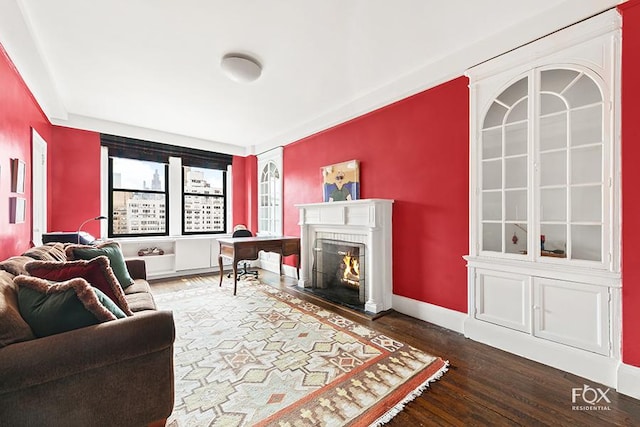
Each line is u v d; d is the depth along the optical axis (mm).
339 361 2197
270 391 1828
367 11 2121
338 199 4035
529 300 2283
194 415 1610
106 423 1312
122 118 4426
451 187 2838
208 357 2254
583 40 2002
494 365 2150
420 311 3096
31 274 1729
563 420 1580
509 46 2332
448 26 2314
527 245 2328
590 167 2141
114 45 2521
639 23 1771
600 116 2086
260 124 4734
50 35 2365
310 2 2029
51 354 1174
